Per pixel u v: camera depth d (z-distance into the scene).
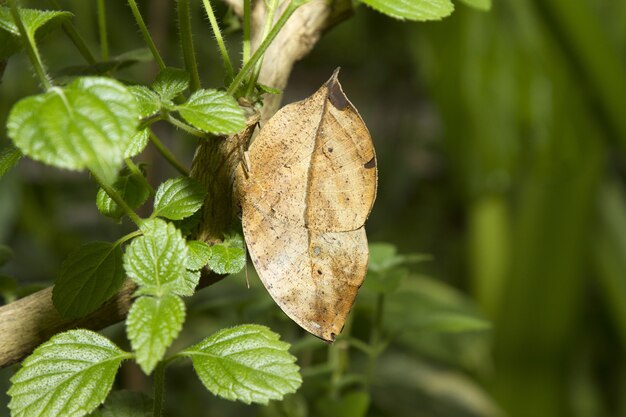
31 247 1.13
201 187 0.51
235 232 0.54
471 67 1.22
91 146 0.45
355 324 0.90
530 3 1.15
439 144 1.74
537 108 1.22
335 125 0.52
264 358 0.49
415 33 1.28
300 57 0.57
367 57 1.83
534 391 1.36
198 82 0.53
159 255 0.49
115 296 0.53
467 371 1.28
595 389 1.54
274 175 0.52
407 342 0.97
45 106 0.45
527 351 1.35
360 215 0.52
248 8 0.53
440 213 1.70
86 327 0.53
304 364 0.75
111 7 1.18
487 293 1.36
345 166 0.52
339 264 0.52
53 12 0.50
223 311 0.77
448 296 1.02
